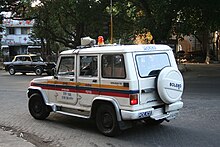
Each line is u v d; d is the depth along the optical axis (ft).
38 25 122.31
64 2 95.45
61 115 34.47
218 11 79.71
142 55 25.12
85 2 89.35
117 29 116.57
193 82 68.03
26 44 229.86
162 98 25.23
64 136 26.35
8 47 228.84
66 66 29.22
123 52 24.57
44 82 31.55
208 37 146.41
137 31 111.55
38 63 102.37
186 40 198.49
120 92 24.71
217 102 40.81
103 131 26.09
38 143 24.61
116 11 106.63
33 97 32.65
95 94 26.50
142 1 91.50
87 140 25.00
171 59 27.07
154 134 26.30
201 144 23.31
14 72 105.50
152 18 84.89
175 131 27.09
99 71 26.18
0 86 66.08
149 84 25.00
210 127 28.19
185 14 89.51
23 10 116.78
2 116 34.78
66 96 29.17
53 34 123.95
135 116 24.04
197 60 159.74
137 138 25.27
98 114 26.53
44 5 107.76
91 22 97.96
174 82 25.57
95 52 26.53
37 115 32.58
